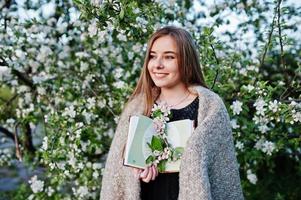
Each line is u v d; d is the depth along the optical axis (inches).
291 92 97.2
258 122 91.4
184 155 60.9
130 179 66.2
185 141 62.8
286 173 129.6
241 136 98.8
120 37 99.8
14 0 115.6
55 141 96.2
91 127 101.7
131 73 113.6
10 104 128.3
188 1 114.3
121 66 115.7
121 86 100.7
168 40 65.2
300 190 126.3
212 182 63.6
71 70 118.0
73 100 111.0
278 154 123.9
